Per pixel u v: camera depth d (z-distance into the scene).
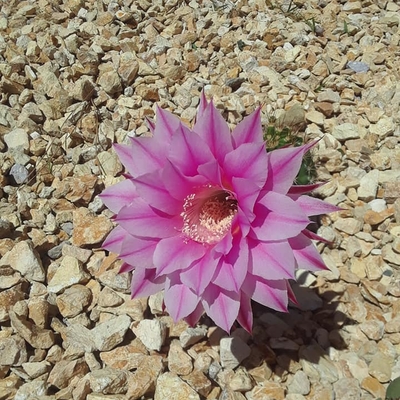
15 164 0.27
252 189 0.16
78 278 0.23
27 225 0.25
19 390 0.20
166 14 0.37
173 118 0.18
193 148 0.17
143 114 0.30
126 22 0.36
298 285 0.23
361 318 0.22
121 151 0.19
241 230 0.17
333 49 0.34
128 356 0.21
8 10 0.36
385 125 0.29
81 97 0.30
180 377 0.20
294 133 0.28
